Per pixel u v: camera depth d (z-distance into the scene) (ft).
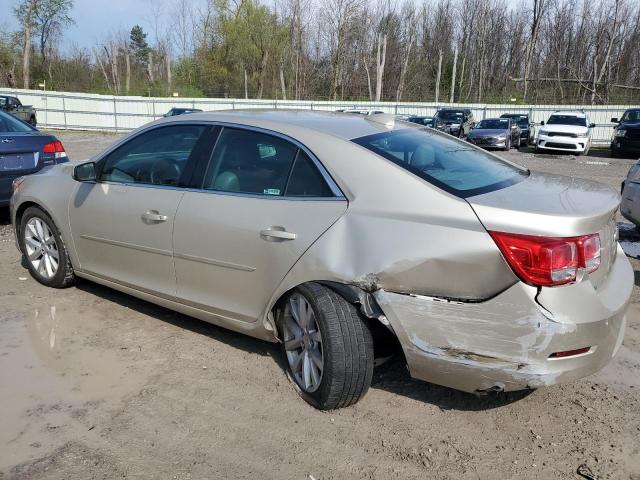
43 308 14.51
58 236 15.05
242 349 12.43
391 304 9.11
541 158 67.87
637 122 68.74
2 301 14.90
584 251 8.56
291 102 107.65
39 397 10.43
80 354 12.11
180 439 9.30
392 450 9.12
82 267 14.61
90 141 78.89
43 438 9.25
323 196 10.18
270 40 138.92
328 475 8.52
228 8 140.77
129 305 14.78
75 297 15.26
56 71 149.59
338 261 9.57
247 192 11.14
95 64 148.56
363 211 9.64
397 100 141.38
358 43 147.13
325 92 148.15
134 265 13.14
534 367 8.45
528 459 8.94
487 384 8.77
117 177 13.57
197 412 10.06
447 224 8.86
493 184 10.08
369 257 9.28
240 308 11.27
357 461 8.84
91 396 10.51
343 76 146.61
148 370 11.49
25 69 136.56
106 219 13.44
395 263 9.04
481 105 108.88
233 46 140.05
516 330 8.42
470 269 8.60
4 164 21.88
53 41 152.25
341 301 9.66
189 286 12.08
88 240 14.10
